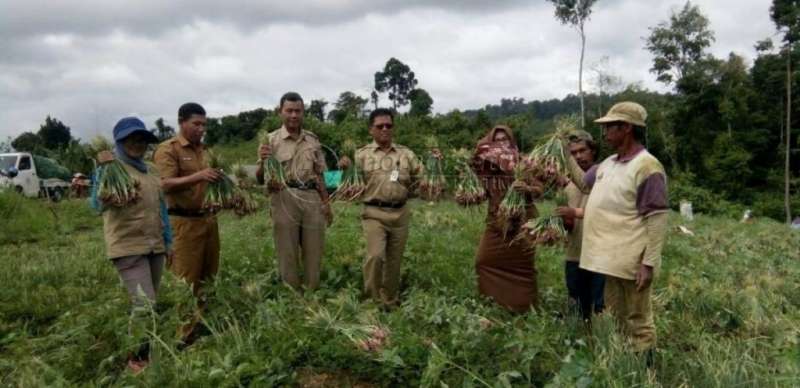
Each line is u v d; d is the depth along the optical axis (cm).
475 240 907
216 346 393
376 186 542
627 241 384
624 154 395
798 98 3584
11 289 593
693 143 3659
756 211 3241
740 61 3600
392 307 551
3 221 1116
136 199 411
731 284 673
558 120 476
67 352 380
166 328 385
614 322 411
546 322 426
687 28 3750
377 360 350
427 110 2814
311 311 410
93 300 567
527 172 470
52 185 1919
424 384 327
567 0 3591
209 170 456
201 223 471
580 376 321
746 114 3562
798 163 3669
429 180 532
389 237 555
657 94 4131
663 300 572
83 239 1018
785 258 986
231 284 477
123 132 414
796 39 3544
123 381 335
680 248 960
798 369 347
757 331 496
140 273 422
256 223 1030
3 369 379
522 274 509
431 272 646
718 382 355
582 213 462
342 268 660
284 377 346
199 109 465
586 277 484
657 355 401
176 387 323
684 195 3098
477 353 363
